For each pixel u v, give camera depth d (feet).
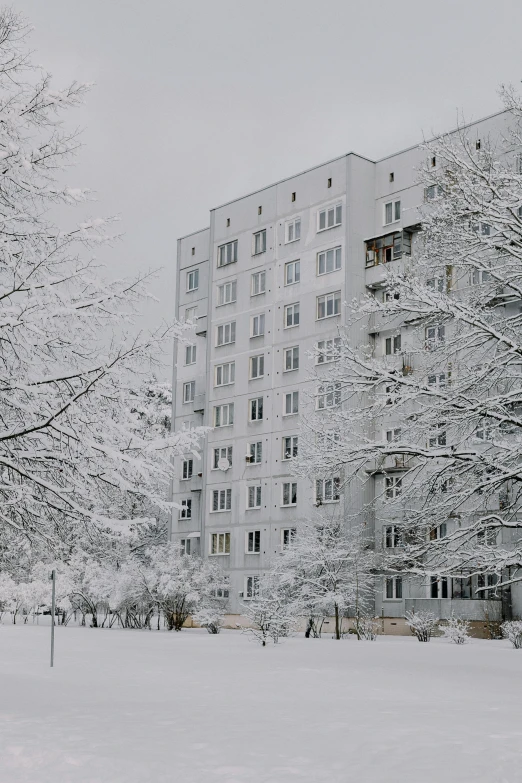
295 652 85.56
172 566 160.45
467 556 67.97
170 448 44.60
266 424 178.19
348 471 122.72
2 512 44.96
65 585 157.58
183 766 25.62
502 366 67.87
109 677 56.75
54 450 43.52
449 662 72.69
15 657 73.61
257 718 36.96
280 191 181.88
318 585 145.48
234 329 188.03
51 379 42.98
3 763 26.14
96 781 23.70
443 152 74.02
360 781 23.45
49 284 43.57
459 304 67.56
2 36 47.85
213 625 142.61
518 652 86.94
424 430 68.49
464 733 32.48
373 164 170.81
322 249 171.63
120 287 44.29
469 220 70.95
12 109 45.65
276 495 174.09
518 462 68.69
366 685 53.11
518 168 81.10
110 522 43.06
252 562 176.24
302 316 174.09
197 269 203.51
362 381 70.28
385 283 73.00
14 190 47.42
